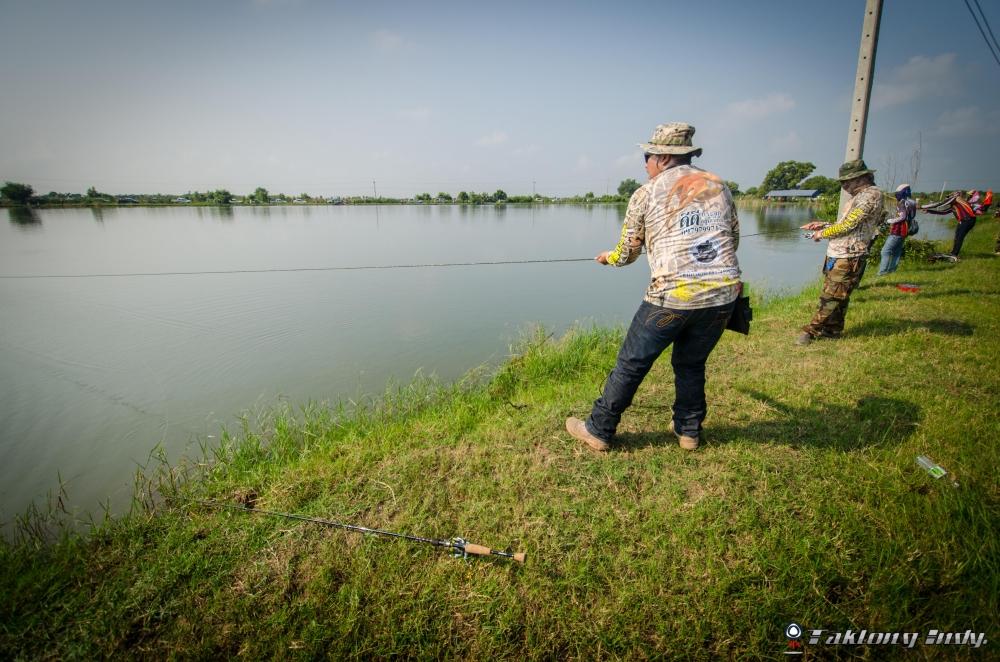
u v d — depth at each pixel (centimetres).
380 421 442
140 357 648
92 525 281
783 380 453
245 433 411
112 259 1524
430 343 720
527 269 1399
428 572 241
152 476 366
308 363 633
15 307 899
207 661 202
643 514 274
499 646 206
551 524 269
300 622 217
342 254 1684
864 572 229
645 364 301
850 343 557
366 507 290
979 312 647
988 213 2508
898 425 357
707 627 209
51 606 225
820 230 572
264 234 2420
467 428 399
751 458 321
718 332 294
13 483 368
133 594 229
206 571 244
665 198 276
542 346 647
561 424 380
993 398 393
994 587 210
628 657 200
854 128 716
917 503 268
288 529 271
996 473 288
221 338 734
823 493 284
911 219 951
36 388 547
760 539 253
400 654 204
